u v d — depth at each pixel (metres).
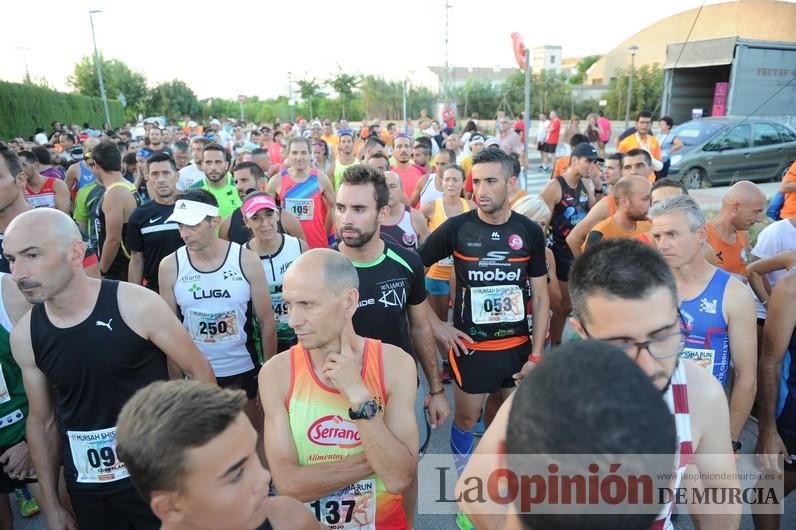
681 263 2.35
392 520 2.08
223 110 56.91
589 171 5.18
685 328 2.41
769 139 12.54
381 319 2.83
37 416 2.29
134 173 9.15
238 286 3.18
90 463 2.25
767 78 12.61
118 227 5.03
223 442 1.26
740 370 2.39
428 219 6.00
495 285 3.21
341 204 2.72
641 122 9.30
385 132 17.98
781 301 2.43
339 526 2.02
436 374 3.04
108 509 2.33
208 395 1.30
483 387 3.29
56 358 2.15
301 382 1.96
